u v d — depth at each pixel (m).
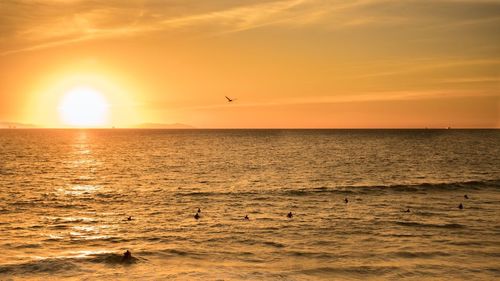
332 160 92.81
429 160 92.56
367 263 26.42
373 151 120.38
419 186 55.31
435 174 68.81
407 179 62.88
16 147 143.50
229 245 30.16
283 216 38.88
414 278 24.06
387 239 31.41
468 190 53.06
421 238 31.61
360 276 24.41
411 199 47.34
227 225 35.62
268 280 23.75
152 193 51.06
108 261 26.58
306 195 49.53
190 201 46.09
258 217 38.50
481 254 27.94
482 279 23.83
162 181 61.28
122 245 30.17
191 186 56.50
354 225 35.44
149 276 24.34
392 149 129.12
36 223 36.41
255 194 50.19
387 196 49.06
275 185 57.12
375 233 33.00
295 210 41.47
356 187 54.78
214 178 64.38
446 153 112.38
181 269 25.47
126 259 26.83
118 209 42.09
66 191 52.41
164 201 46.16
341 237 31.94
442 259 27.03
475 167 79.06
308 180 61.94
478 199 47.41
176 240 31.38
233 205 43.97
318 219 37.62
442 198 47.94
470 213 40.16
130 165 83.62
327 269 25.50
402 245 29.92
